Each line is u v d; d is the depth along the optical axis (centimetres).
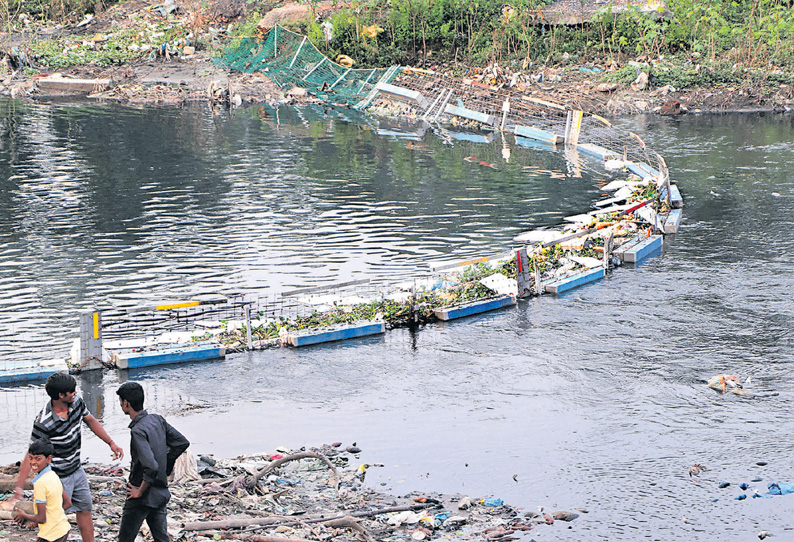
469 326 2662
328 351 2464
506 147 5619
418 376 2286
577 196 4291
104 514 1405
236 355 2427
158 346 2395
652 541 1505
